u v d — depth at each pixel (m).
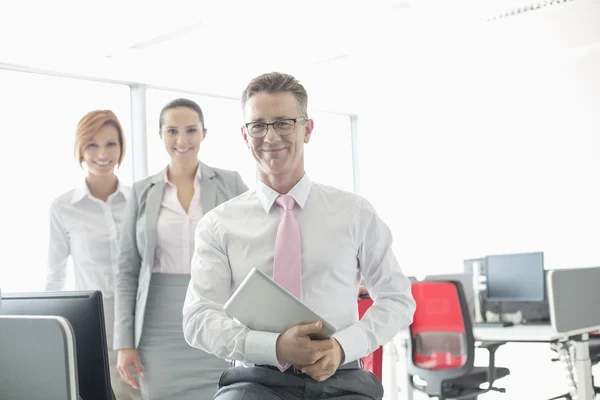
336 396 1.74
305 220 1.88
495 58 7.44
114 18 5.58
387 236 1.94
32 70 5.91
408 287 1.95
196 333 1.80
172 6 5.46
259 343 1.66
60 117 5.98
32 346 1.45
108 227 4.76
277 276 1.83
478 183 7.81
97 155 4.78
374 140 8.62
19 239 5.44
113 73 6.42
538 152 7.45
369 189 8.67
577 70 7.22
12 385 1.48
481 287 5.39
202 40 6.32
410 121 8.30
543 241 7.39
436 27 6.41
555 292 4.12
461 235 7.91
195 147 3.26
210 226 1.94
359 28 6.34
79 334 1.68
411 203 8.29
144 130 6.71
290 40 6.54
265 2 5.56
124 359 3.16
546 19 6.28
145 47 6.29
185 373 3.13
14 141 5.62
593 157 7.13
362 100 8.42
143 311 3.13
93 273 4.71
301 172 1.91
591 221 7.13
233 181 3.36
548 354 6.99
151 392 3.14
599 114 7.09
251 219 1.91
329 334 1.64
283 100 1.80
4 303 1.78
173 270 3.17
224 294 1.89
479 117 7.80
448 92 8.01
